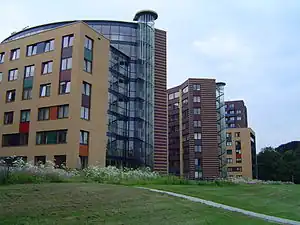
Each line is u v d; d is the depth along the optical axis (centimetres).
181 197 1659
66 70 3700
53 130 3622
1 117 4091
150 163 4759
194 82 7488
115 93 4644
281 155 10344
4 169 1702
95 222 938
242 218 1306
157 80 5275
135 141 4762
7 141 3975
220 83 7781
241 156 9419
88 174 2294
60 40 3822
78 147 3503
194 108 7356
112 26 5088
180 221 1077
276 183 5053
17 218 901
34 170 1931
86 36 3812
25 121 3878
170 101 8338
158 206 1285
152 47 5194
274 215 1559
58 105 3650
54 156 3547
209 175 6912
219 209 1449
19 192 1252
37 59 3953
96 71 3900
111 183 2205
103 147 3862
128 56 5047
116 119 4591
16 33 5509
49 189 1372
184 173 7462
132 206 1217
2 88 4175
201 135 7206
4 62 4244
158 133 5112
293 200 2267
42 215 954
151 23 5247
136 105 4891
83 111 3647
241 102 12138
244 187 2948
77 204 1133
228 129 9650
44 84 3825
